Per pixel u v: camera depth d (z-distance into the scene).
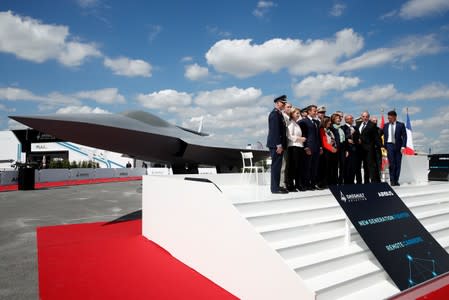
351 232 5.11
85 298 4.05
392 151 9.27
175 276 4.93
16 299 4.03
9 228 8.47
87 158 41.78
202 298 4.09
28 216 10.30
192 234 5.33
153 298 4.07
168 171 32.94
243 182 9.86
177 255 5.86
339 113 8.45
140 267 5.34
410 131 14.77
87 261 5.64
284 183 7.58
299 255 4.30
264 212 5.03
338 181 8.80
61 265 5.41
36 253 6.14
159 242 6.66
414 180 11.44
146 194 7.43
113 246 6.68
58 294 4.18
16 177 23.09
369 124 8.46
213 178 9.30
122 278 4.79
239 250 4.20
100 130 12.89
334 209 5.65
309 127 7.45
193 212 5.30
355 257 4.54
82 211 11.33
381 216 5.14
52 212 11.09
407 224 5.33
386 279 4.45
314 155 7.70
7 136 43.50
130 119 14.77
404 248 4.83
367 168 9.04
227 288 4.39
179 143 15.79
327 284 3.77
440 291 4.16
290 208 5.39
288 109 7.41
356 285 4.04
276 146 6.76
